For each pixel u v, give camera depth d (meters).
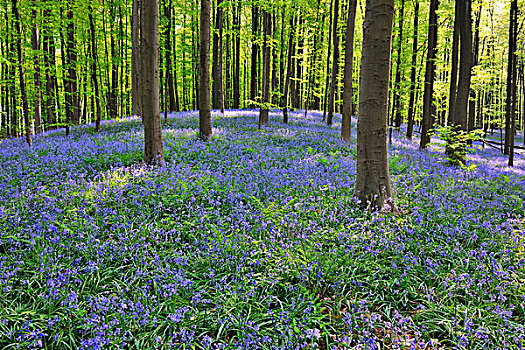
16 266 4.82
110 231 6.09
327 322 4.06
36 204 6.89
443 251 5.54
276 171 9.40
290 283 4.86
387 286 4.79
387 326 3.76
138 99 24.98
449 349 3.83
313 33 26.59
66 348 3.72
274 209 6.67
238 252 5.32
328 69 25.70
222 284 4.77
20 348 3.58
